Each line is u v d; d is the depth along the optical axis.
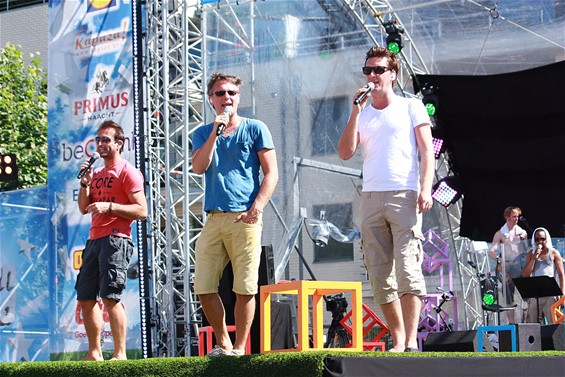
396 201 6.88
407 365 5.65
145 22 13.19
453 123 13.95
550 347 9.44
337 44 14.86
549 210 13.98
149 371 6.14
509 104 13.41
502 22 13.80
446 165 15.70
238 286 6.60
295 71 14.77
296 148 14.71
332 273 20.31
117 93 12.66
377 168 6.94
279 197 14.52
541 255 11.09
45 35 28.88
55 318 12.84
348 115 15.04
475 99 13.52
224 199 6.66
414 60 14.81
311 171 14.79
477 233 14.59
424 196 6.79
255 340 10.22
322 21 14.77
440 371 5.73
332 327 12.03
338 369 5.45
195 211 15.40
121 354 7.71
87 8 12.94
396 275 6.84
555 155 13.63
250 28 14.42
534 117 13.44
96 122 12.77
